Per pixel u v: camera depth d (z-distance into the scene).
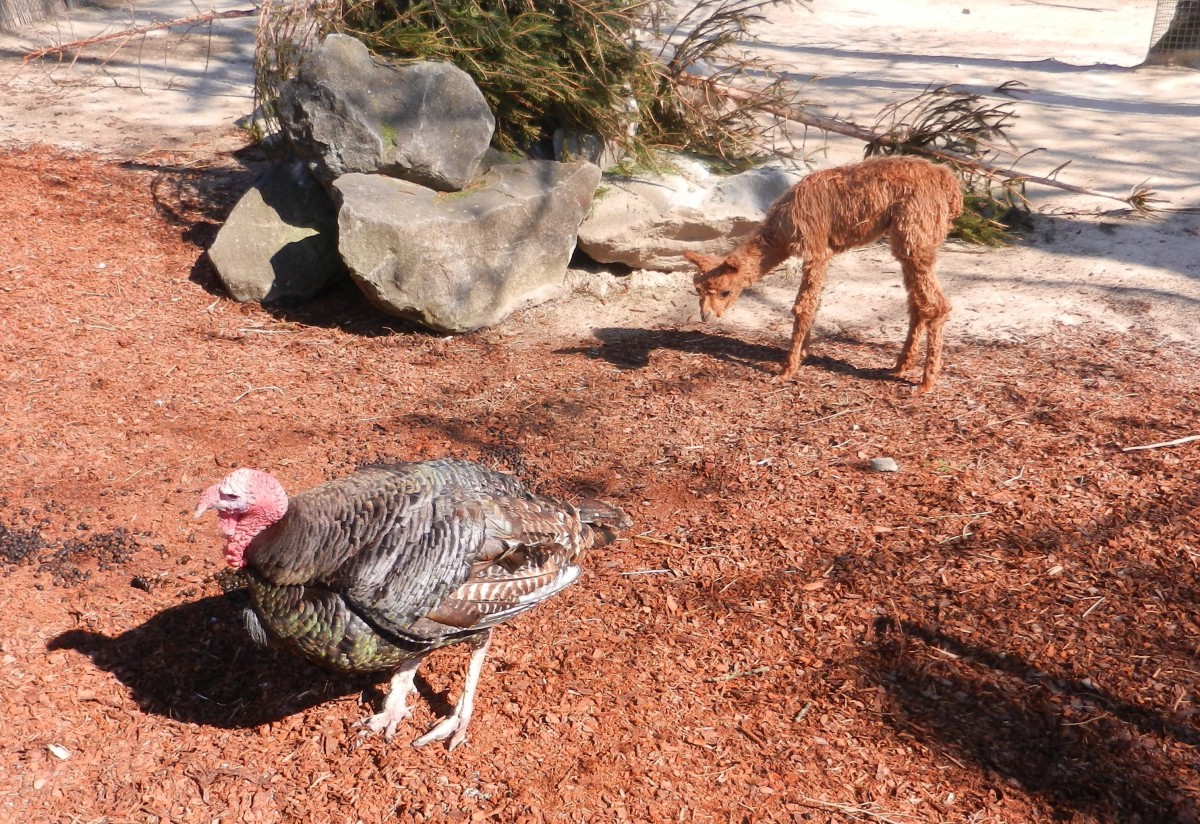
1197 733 4.14
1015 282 8.52
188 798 4.02
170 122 11.88
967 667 4.54
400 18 8.51
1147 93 13.45
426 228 7.64
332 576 3.77
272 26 9.07
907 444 6.32
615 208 8.55
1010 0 22.17
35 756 4.16
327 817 3.94
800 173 9.02
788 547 5.41
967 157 9.32
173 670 4.68
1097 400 6.66
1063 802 3.90
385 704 4.40
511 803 3.97
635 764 4.14
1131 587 4.95
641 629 4.89
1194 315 7.79
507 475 4.48
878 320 8.11
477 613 3.94
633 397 7.07
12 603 4.96
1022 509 5.58
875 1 21.69
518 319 8.30
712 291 6.99
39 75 13.05
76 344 7.51
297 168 8.66
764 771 4.11
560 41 8.73
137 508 5.77
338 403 7.02
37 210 9.44
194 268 8.81
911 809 3.91
